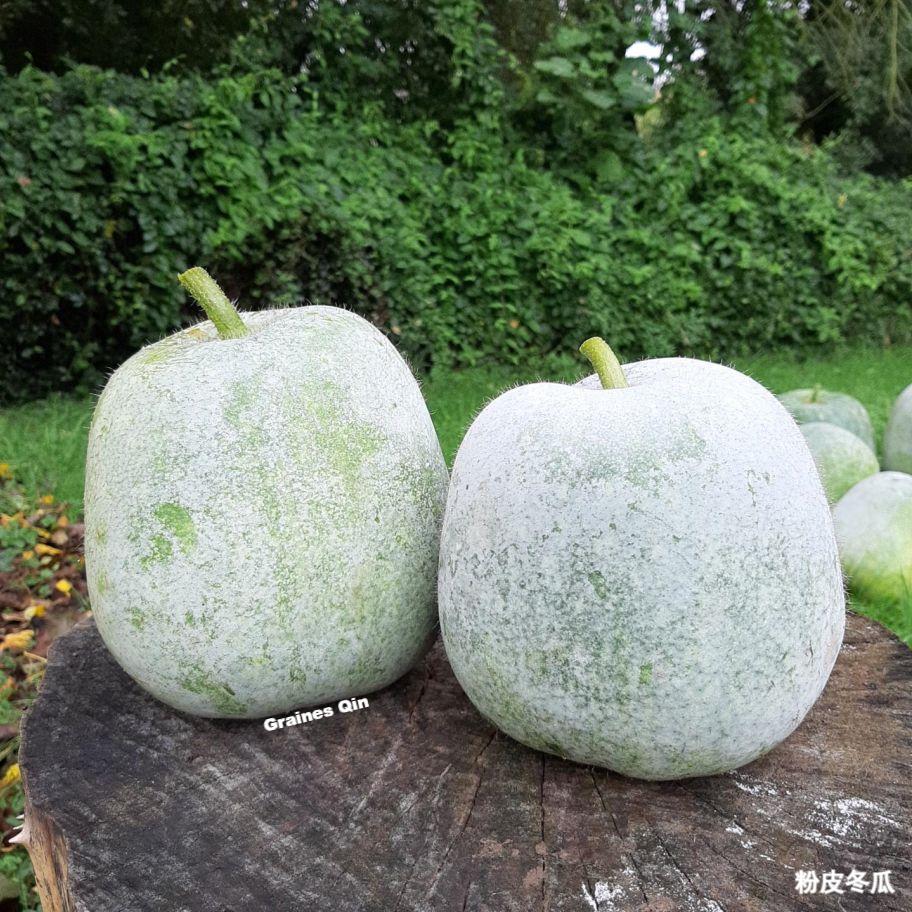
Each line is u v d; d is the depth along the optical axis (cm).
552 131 743
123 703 178
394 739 164
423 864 134
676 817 142
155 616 151
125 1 624
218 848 137
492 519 138
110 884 130
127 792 151
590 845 137
